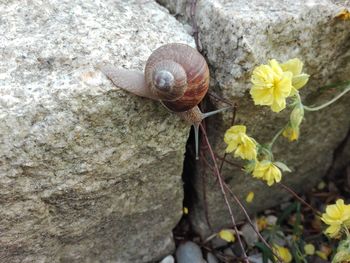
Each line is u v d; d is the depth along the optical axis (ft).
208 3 0.54
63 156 0.48
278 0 0.54
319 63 0.57
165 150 0.54
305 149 0.68
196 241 0.71
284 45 0.53
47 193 0.50
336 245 0.69
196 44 0.55
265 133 0.61
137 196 0.58
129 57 0.49
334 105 0.63
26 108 0.44
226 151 0.54
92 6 0.53
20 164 0.46
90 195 0.52
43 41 0.48
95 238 0.59
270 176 0.54
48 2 0.52
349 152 0.75
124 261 0.65
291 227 0.73
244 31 0.51
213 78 0.54
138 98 0.48
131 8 0.55
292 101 0.57
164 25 0.54
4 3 0.51
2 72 0.46
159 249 0.67
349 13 0.53
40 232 0.53
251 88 0.51
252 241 0.70
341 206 0.55
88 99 0.46
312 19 0.53
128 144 0.51
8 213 0.49
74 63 0.47
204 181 0.64
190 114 0.51
